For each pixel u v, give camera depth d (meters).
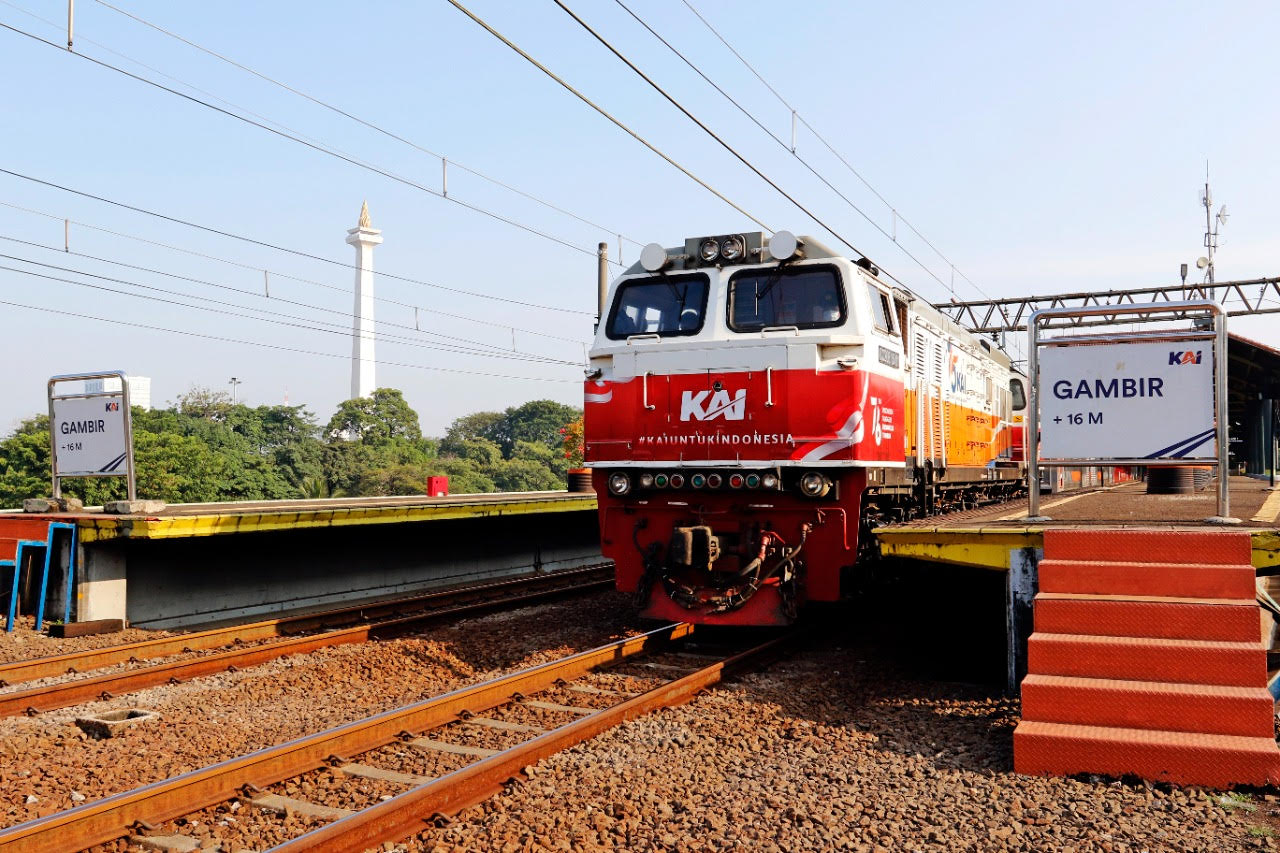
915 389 11.82
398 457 95.12
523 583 15.67
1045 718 6.56
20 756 6.56
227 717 7.74
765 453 9.60
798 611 9.95
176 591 12.87
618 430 10.29
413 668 9.60
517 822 5.42
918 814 5.61
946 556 8.42
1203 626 6.71
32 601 12.30
